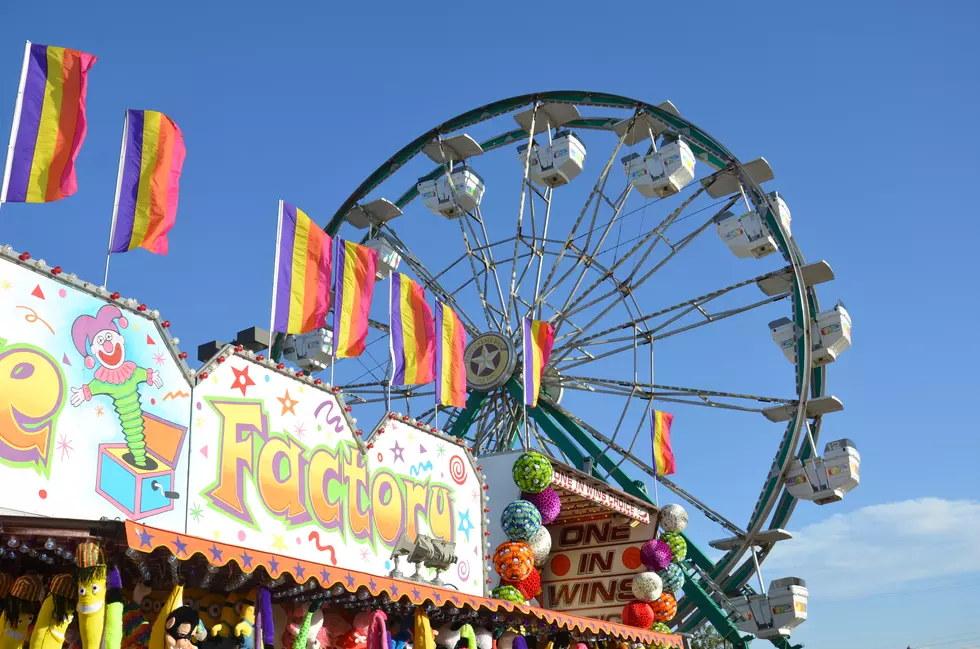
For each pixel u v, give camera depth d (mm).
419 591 12102
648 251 29328
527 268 30188
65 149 11805
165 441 11711
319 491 13898
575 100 30375
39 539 8836
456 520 16844
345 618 13680
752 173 29297
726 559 27688
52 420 10461
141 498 11227
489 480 20422
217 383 12672
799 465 27609
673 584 21766
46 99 11750
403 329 17297
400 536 15055
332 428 14492
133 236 12586
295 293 15133
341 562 13945
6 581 9828
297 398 13953
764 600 26312
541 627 15750
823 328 28422
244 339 14797
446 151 31250
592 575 21938
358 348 15984
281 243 15023
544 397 29062
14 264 10461
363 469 14906
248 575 10281
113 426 11125
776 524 28406
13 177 11336
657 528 21766
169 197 13016
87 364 11000
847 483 27047
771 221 28719
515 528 18406
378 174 31766
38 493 10141
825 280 28922
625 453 27828
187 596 11469
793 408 27812
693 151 30266
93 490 10688
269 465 13156
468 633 13789
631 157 29219
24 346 10359
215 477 12289
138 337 11711
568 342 29781
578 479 20250
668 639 19031
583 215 30109
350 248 16266
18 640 9719
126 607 10648
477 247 31000
